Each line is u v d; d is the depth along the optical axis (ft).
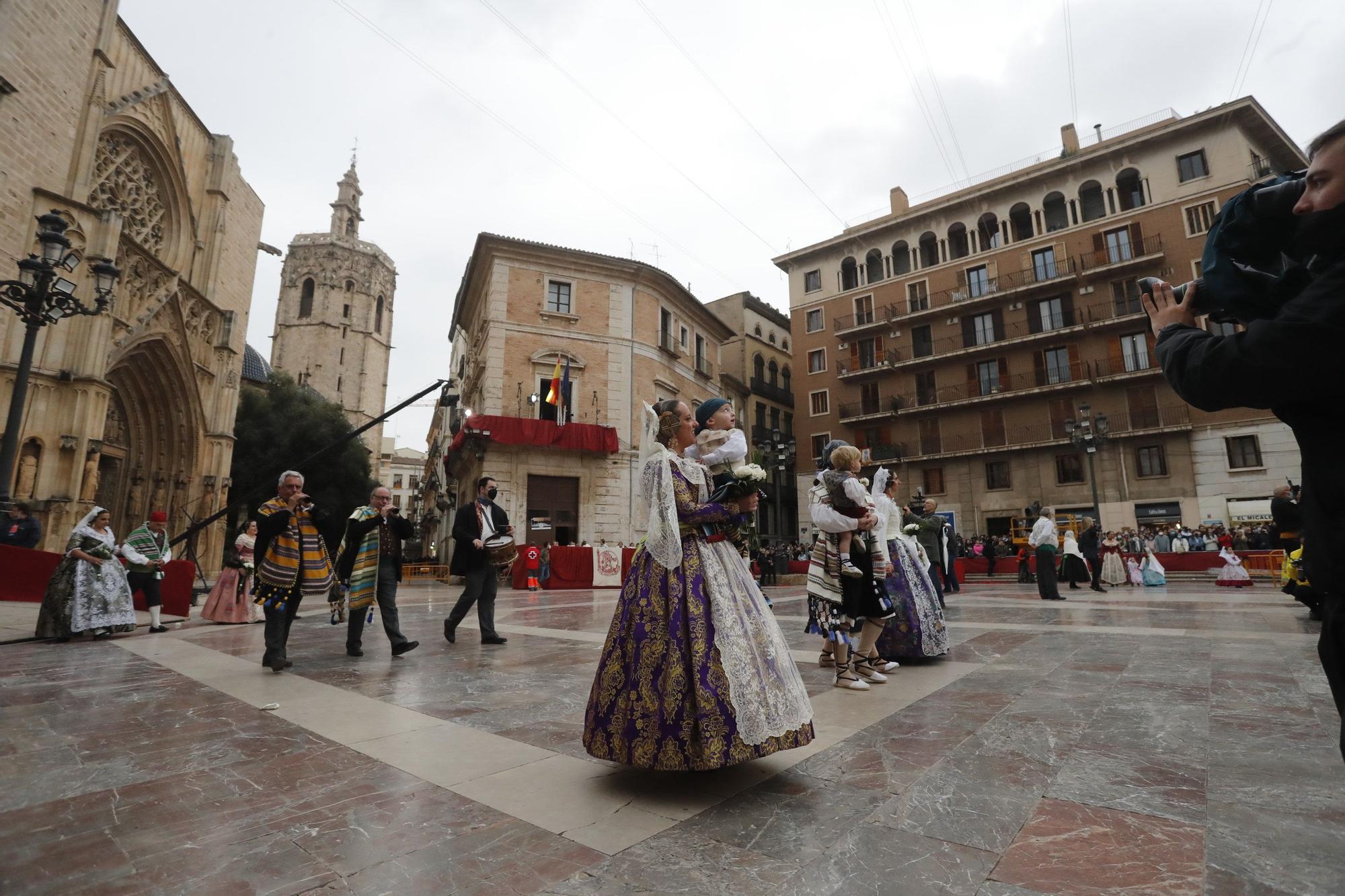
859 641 14.20
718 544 8.70
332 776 8.23
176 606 30.63
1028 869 5.49
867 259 121.08
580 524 75.66
